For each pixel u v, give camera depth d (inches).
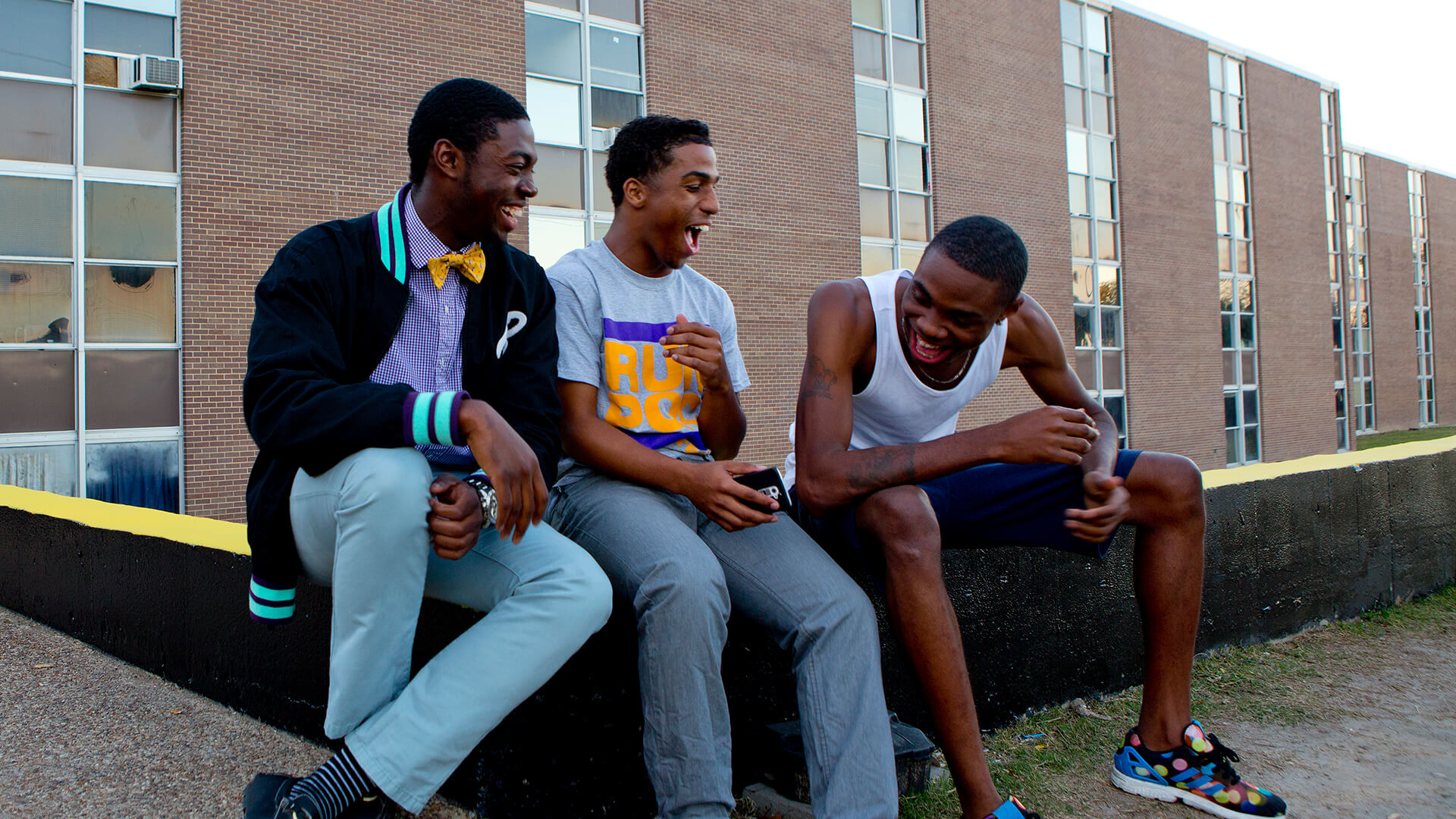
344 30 388.5
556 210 450.3
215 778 76.6
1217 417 781.3
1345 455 168.6
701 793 59.9
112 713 94.2
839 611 64.1
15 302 335.6
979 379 82.5
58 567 130.2
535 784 67.2
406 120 402.3
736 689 75.5
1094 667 108.4
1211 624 124.3
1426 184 1382.9
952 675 63.9
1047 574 102.7
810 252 536.4
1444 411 1398.9
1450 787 83.3
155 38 356.8
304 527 60.2
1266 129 866.8
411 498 56.1
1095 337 698.2
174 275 360.2
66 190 343.3
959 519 79.4
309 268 61.7
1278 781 84.7
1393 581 158.7
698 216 78.9
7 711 94.3
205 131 359.6
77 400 342.0
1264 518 133.6
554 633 59.1
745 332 506.6
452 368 67.8
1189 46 787.4
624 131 80.2
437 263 66.4
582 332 76.0
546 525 66.0
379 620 57.8
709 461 82.0
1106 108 724.0
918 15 611.5
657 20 484.1
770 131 523.5
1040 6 673.0
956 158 616.1
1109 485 70.1
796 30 538.9
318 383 57.2
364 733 58.2
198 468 358.6
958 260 68.9
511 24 432.5
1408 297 1300.4
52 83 341.1
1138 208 734.5
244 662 94.0
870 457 69.6
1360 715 103.0
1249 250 843.4
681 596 60.5
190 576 102.1
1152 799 79.2
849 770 60.5
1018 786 82.0
